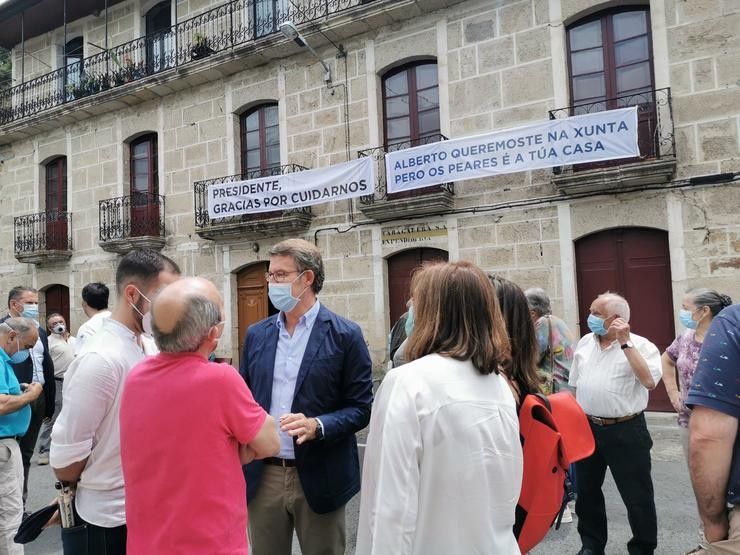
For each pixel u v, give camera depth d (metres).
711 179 7.68
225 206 11.25
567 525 4.27
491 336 1.74
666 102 8.01
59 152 14.84
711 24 7.78
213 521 1.75
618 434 3.48
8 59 20.70
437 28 9.83
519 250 9.04
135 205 13.26
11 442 3.63
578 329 8.66
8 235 15.80
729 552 1.66
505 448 1.68
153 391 1.82
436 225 9.77
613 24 8.70
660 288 8.26
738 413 1.69
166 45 13.49
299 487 2.62
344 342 2.74
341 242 10.66
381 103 10.59
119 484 2.21
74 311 14.32
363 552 1.63
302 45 10.96
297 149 11.28
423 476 1.61
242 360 2.99
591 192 8.45
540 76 8.95
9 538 3.60
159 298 1.87
